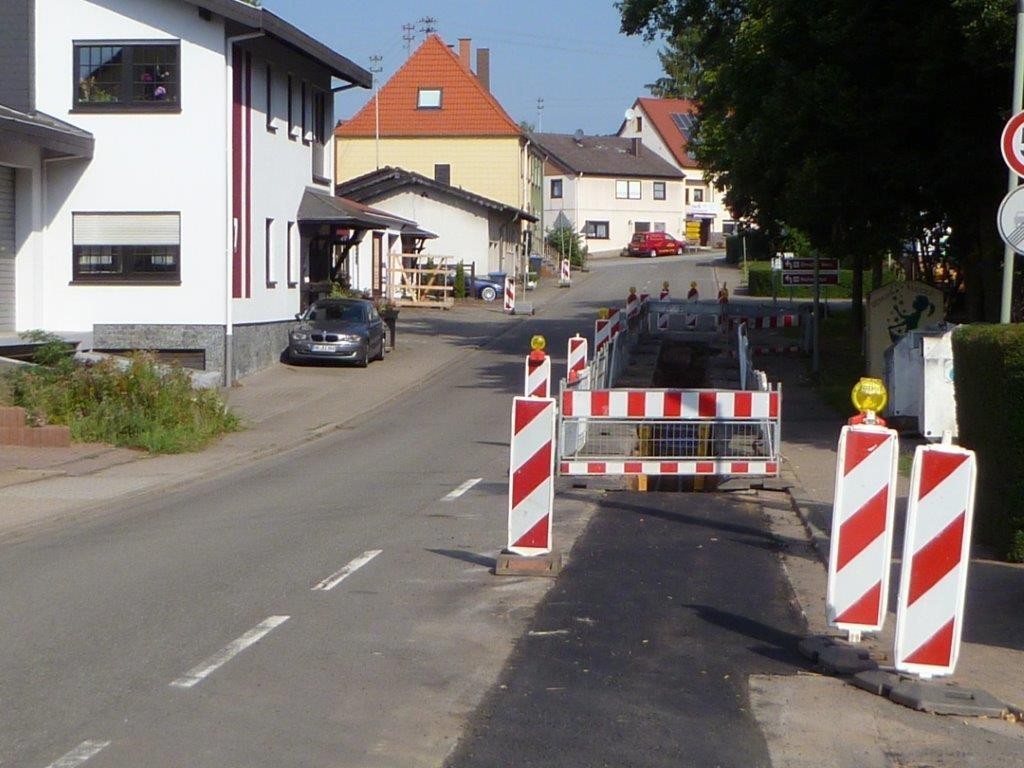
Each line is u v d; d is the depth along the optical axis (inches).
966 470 269.0
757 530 466.3
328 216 1280.8
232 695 268.5
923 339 664.4
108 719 252.5
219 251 1060.5
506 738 241.8
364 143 2765.7
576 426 549.6
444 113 2765.7
